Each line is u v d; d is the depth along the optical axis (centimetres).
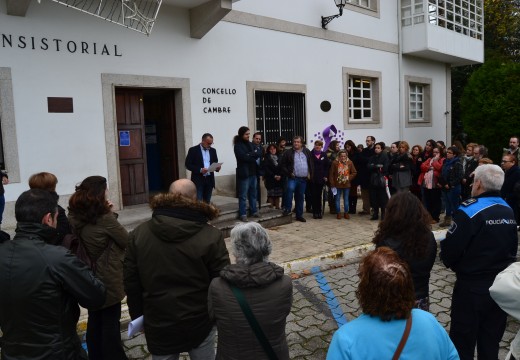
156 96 904
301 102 1080
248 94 957
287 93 1055
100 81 749
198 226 254
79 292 222
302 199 852
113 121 768
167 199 255
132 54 782
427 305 276
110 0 742
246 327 212
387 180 859
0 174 592
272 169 876
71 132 724
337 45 1152
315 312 456
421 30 1305
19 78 670
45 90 695
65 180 721
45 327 215
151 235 254
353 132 1213
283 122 1052
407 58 1383
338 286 532
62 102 712
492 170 302
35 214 225
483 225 291
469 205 301
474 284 294
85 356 239
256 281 213
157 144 920
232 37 923
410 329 166
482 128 1470
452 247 298
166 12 819
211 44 889
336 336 171
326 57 1125
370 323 169
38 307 212
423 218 275
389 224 279
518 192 689
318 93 1110
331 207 930
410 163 857
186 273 251
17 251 217
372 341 164
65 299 223
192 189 271
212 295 221
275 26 1002
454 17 1418
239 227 230
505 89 1417
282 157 834
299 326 424
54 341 216
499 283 229
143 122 830
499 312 296
